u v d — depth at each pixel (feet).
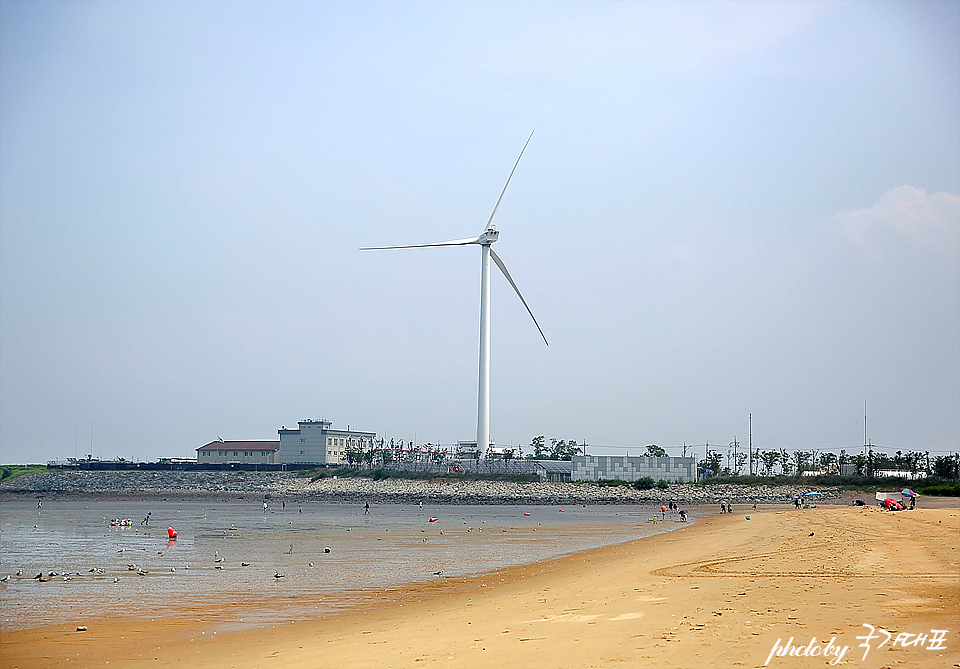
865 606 80.84
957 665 58.08
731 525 318.86
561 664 64.13
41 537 282.36
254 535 292.61
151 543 254.68
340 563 191.21
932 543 163.02
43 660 87.35
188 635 100.99
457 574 166.09
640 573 137.08
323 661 76.43
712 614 79.87
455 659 70.28
